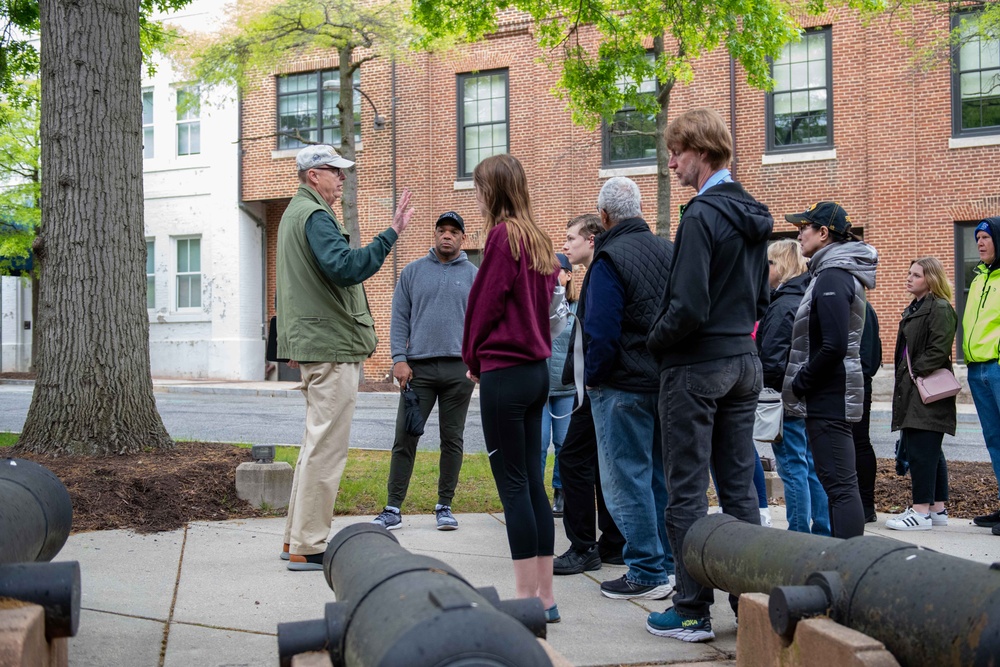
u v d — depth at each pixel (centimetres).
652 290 391
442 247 581
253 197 2325
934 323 586
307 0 1855
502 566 463
